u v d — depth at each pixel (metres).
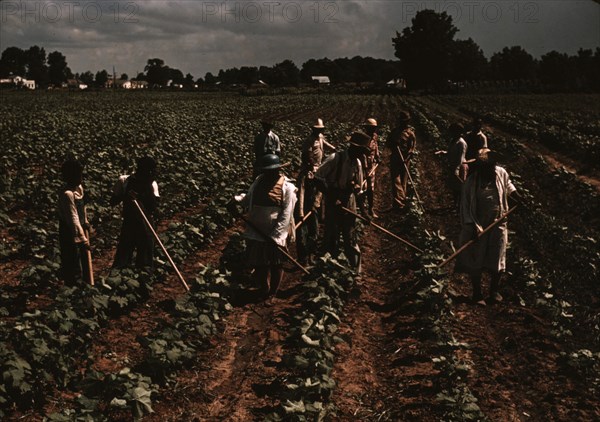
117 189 7.61
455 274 8.99
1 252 9.16
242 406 5.46
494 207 7.68
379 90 98.31
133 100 69.38
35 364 5.48
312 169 9.70
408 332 7.04
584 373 6.06
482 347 6.66
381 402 5.61
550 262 9.55
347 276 7.85
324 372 5.48
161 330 6.40
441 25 107.56
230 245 9.31
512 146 21.86
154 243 8.53
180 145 20.70
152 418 5.25
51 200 12.05
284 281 8.63
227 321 7.23
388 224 11.97
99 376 5.18
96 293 6.52
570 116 41.12
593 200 13.66
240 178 15.84
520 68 154.12
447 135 26.75
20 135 22.17
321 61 184.00
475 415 5.07
